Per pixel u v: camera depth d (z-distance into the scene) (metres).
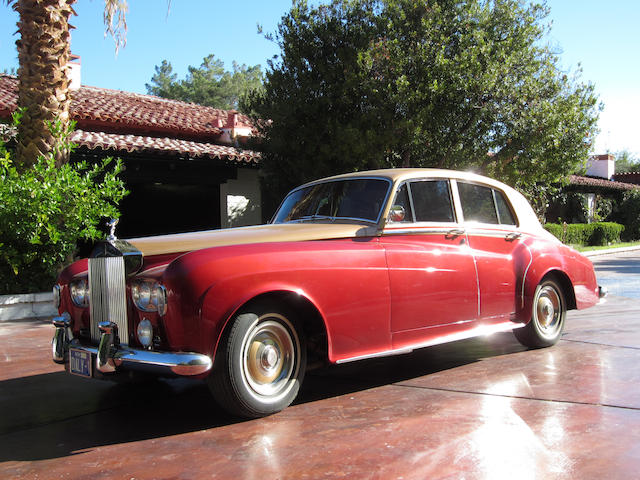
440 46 10.49
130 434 3.29
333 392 4.03
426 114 10.10
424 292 4.13
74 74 15.56
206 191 13.45
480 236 4.70
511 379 4.21
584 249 22.17
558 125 10.80
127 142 11.07
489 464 2.68
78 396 4.14
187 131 14.11
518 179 11.41
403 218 4.22
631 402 3.56
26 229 8.00
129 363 3.31
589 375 4.26
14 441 3.21
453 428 3.18
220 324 3.19
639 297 9.03
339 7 11.26
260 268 3.35
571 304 5.51
